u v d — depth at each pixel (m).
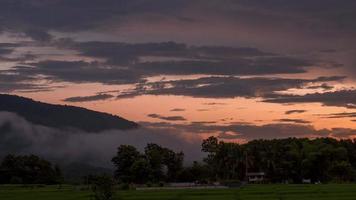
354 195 99.56
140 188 151.25
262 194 105.94
